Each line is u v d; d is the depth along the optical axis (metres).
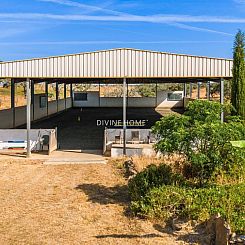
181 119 8.84
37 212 8.90
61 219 8.44
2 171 13.09
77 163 14.28
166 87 48.75
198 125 8.60
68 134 21.70
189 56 15.02
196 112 9.05
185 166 10.96
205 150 8.92
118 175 12.45
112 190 10.73
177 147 8.66
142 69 15.15
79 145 18.08
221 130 8.54
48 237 7.43
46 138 16.42
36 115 28.11
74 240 7.27
